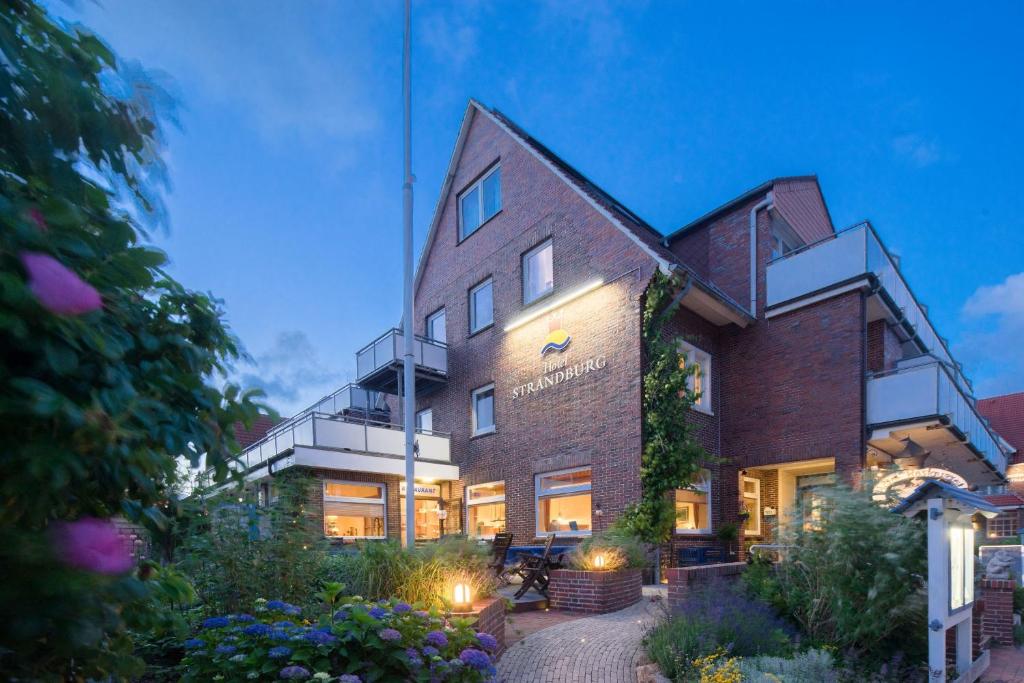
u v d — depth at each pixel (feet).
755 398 42.06
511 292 49.34
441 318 58.75
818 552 19.31
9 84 4.35
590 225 43.04
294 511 18.95
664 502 36.06
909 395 35.19
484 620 18.37
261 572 17.11
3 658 4.17
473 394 52.60
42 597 4.00
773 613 20.17
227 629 12.70
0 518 3.93
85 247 4.33
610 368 39.99
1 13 4.42
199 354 5.69
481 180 55.26
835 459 37.37
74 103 4.62
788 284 41.19
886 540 17.93
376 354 54.85
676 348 37.70
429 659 12.80
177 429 5.19
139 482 4.85
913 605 16.87
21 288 3.64
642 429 37.29
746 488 44.57
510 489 46.47
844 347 38.04
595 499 39.52
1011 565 31.63
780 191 46.21
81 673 5.09
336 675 12.12
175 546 15.55
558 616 26.45
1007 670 20.30
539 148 51.93
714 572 24.41
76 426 3.87
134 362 5.32
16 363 3.97
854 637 17.71
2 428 3.97
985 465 47.26
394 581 19.51
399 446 48.11
